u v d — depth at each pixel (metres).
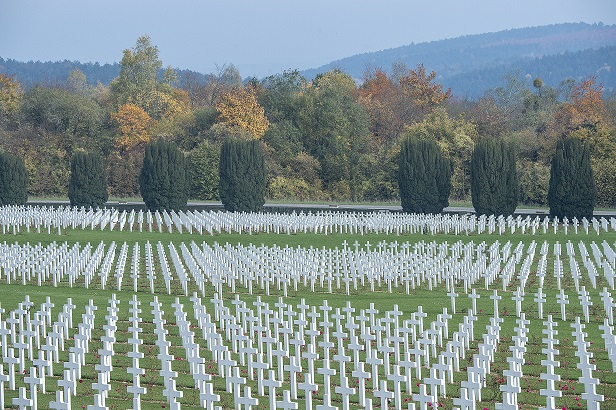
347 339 54.41
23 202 143.75
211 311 65.00
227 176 139.38
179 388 44.53
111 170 181.50
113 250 90.44
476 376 39.38
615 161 153.50
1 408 40.94
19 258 84.62
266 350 51.28
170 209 138.12
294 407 35.47
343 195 177.25
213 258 83.12
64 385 38.94
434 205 134.12
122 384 45.53
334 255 92.50
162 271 82.25
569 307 67.38
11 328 51.94
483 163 128.88
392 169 172.38
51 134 193.88
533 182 155.88
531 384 45.12
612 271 76.69
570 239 106.12
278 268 79.62
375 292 77.06
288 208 143.38
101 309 66.00
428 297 73.38
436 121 176.25
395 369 38.81
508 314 64.62
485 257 86.12
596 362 49.75
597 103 191.62
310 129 193.12
